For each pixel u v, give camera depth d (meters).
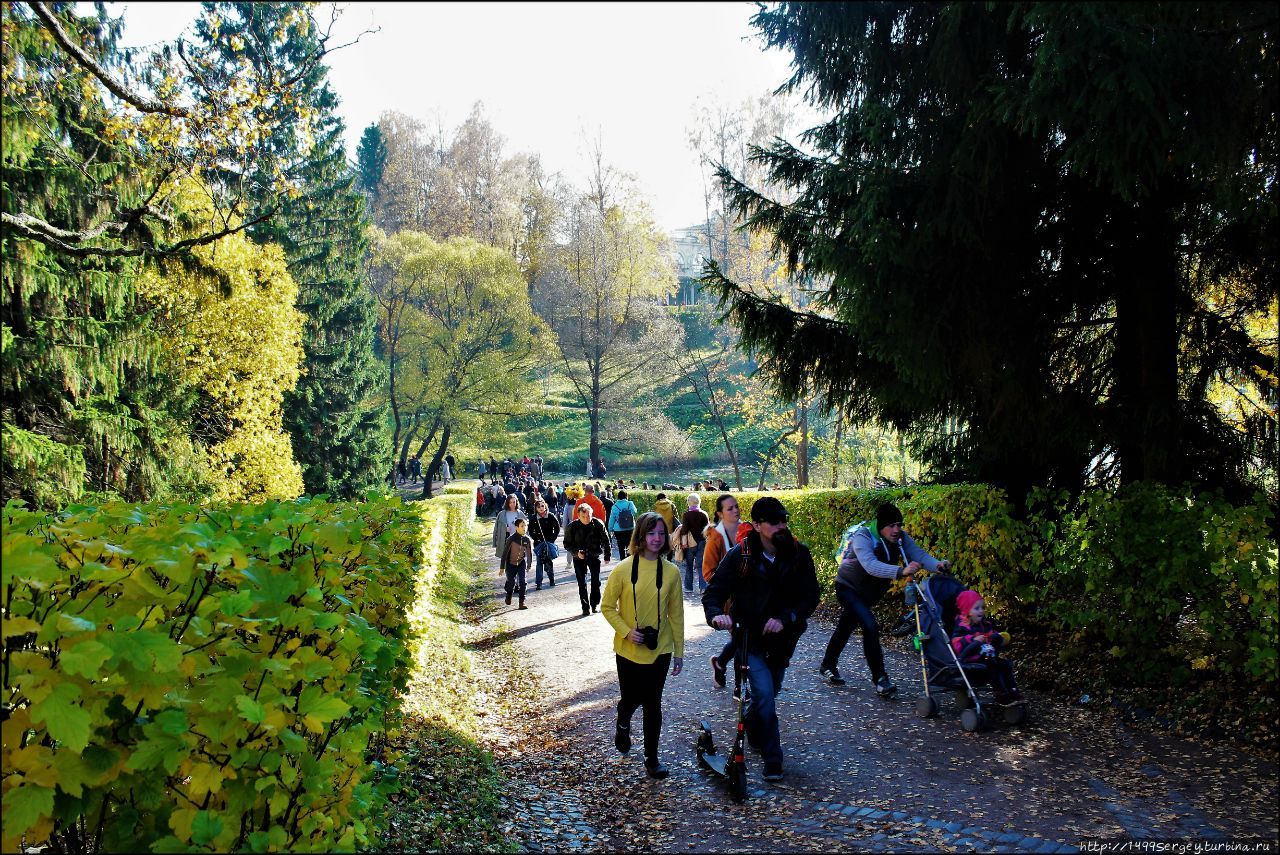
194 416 23.92
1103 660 7.11
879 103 7.79
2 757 2.37
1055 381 8.88
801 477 29.61
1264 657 5.48
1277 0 5.39
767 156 9.12
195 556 2.83
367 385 39.53
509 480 41.75
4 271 13.55
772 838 4.76
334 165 37.28
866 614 7.57
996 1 6.29
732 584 5.95
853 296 7.83
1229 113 5.79
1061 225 8.41
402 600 6.31
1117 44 5.57
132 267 16.56
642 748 6.73
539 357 49.72
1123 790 4.92
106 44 12.27
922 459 11.79
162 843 2.45
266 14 21.61
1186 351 8.69
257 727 2.83
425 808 5.12
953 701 7.14
